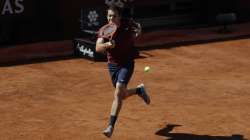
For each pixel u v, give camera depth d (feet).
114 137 80.28
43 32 161.79
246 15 190.29
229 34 167.32
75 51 137.90
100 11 150.82
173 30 176.86
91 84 110.52
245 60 133.18
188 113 91.71
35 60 133.90
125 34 77.30
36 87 108.47
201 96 101.91
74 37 163.53
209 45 151.94
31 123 86.94
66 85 109.81
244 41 157.58
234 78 115.34
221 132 82.38
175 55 138.92
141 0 176.86
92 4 164.25
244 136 80.64
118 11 76.79
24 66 127.54
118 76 77.10
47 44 155.22
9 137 80.43
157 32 173.06
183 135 81.05
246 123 86.69
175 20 188.75
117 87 76.48
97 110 93.61
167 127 84.64
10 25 157.17
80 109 94.22
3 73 120.37
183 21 190.29
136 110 93.20
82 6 162.91
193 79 114.42
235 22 188.75
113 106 76.07
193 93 103.96
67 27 162.30
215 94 103.35
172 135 81.05
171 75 117.91
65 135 81.20
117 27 77.05
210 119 88.58
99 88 107.45
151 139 79.46
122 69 77.51
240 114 91.25
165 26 186.29
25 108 94.99
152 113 91.66
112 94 103.35
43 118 89.51
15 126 85.51
